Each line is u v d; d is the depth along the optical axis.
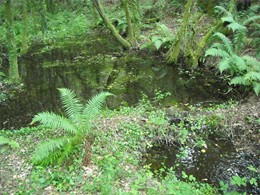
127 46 12.73
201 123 7.19
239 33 9.28
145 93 9.19
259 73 7.82
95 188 4.92
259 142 6.49
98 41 14.38
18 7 17.94
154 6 15.42
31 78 10.58
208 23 12.35
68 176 5.21
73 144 5.72
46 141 5.75
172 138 6.71
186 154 6.32
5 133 6.96
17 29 16.02
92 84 9.94
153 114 7.45
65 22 17.59
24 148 6.14
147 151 6.39
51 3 19.36
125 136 6.55
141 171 5.51
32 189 4.94
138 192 4.78
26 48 13.45
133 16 13.33
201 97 8.76
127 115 7.46
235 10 11.19
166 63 11.16
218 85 9.30
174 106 8.16
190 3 10.02
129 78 10.27
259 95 7.97
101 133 6.46
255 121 6.96
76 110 6.09
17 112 8.38
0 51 13.11
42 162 5.51
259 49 9.55
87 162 5.54
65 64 11.79
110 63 11.63
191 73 10.28
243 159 6.14
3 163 5.69
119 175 5.28
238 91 8.71
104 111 7.80
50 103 8.79
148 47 12.30
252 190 5.34
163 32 12.31
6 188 5.02
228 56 8.71
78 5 19.33
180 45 11.20
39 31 16.27
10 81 10.16
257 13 11.40
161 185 4.96
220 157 6.25
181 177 5.71
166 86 9.57
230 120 7.18
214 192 5.24
